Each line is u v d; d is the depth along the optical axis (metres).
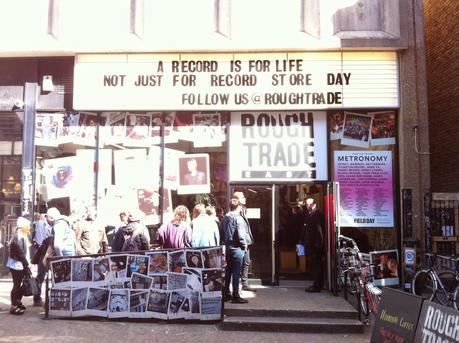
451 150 11.93
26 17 10.01
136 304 7.23
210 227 7.96
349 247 9.05
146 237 7.83
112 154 10.09
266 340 6.42
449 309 4.01
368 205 9.67
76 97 9.95
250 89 9.79
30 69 10.28
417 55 9.61
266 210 9.72
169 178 9.98
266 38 9.66
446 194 9.62
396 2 9.60
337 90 9.69
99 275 7.32
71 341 6.19
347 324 6.85
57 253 7.68
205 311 7.17
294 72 9.76
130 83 9.94
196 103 9.84
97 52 9.92
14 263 7.41
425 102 9.57
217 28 9.73
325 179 9.72
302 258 9.60
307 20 9.66
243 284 8.80
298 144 9.80
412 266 9.04
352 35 9.53
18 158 10.23
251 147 9.84
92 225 8.58
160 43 9.77
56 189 10.09
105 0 9.91
